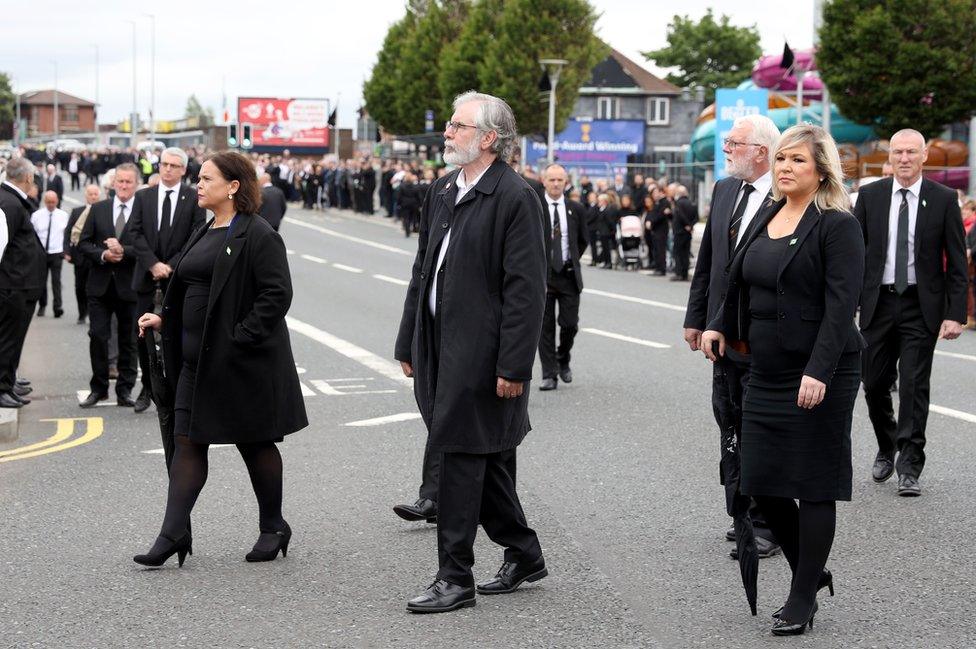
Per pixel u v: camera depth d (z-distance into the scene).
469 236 5.39
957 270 7.69
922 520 6.99
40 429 10.12
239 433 6.05
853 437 9.44
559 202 11.92
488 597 5.61
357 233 40.62
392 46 75.50
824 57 31.34
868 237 7.85
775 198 5.38
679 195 25.58
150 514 7.15
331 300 21.33
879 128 31.83
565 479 8.03
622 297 21.84
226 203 6.16
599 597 5.60
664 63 104.00
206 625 5.20
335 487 7.82
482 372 5.38
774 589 5.73
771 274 5.20
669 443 9.21
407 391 11.88
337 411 10.75
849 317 5.07
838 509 7.25
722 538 6.61
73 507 7.33
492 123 5.39
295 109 97.81
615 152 52.75
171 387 6.26
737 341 5.44
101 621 5.25
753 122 6.33
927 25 30.47
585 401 11.16
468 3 67.75
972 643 5.00
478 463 5.45
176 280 6.16
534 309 5.35
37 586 5.76
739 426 5.41
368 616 5.33
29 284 10.90
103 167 67.44
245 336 6.02
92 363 11.30
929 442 9.18
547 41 52.62
